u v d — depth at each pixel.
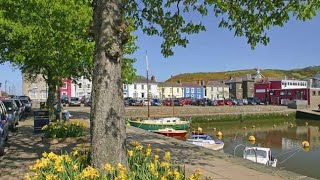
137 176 6.08
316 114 73.62
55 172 6.28
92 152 6.61
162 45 11.11
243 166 10.45
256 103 96.50
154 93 111.50
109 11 6.68
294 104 85.69
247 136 47.09
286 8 8.66
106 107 6.58
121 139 6.66
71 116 36.75
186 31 10.73
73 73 28.19
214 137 45.59
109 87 6.61
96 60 6.73
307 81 123.56
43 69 28.39
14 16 16.30
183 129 44.19
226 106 78.00
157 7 10.49
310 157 30.50
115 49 6.62
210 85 126.50
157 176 6.04
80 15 16.67
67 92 91.06
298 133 50.53
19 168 9.88
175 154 12.38
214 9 9.99
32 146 14.13
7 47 20.80
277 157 30.67
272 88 115.88
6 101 22.25
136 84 107.38
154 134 19.53
